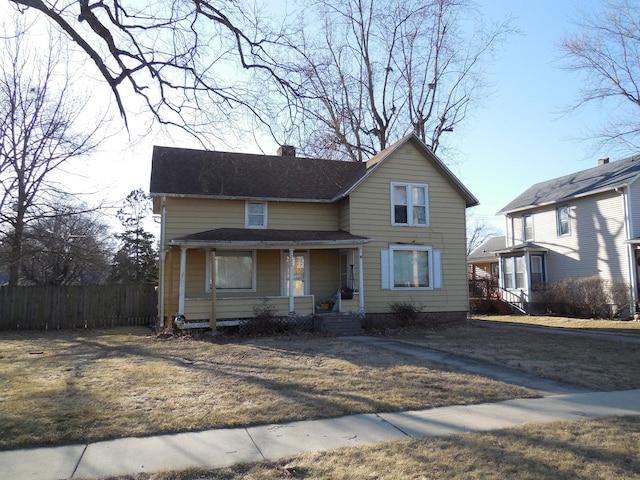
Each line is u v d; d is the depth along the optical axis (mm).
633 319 20516
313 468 4348
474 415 6117
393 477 4125
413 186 18812
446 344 12789
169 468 4387
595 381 8273
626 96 23875
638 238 21516
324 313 16500
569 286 23281
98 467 4422
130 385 7625
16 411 6082
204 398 6801
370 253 17984
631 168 23453
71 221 25109
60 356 10828
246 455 4715
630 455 4633
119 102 8031
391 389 7395
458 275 19078
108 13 7535
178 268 17125
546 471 4246
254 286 17734
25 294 17953
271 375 8406
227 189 17328
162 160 18188
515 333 15609
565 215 26219
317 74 9117
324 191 18891
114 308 19234
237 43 8344
